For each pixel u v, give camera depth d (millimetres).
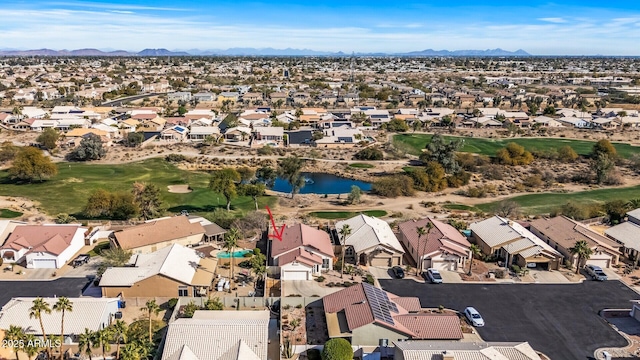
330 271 79000
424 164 157500
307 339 58625
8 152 151625
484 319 64812
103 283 66375
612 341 60375
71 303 58594
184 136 188875
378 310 58438
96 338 47906
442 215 109938
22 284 72312
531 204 121562
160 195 112125
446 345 51906
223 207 113125
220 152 172000
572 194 131500
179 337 52531
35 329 55812
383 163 162625
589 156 171000
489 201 124375
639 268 81812
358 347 56438
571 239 85000
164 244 84188
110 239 85000
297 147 182125
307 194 128625
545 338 60781
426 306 68125
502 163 161250
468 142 193750
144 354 49500
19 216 100312
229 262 80625
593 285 75250
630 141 197250
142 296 67375
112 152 168875
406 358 48625
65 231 84250
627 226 91000
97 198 99812
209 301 64125
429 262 79750
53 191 121938
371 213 111375
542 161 165750
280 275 75562
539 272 79688
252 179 130375
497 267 81438
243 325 54500
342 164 161125
